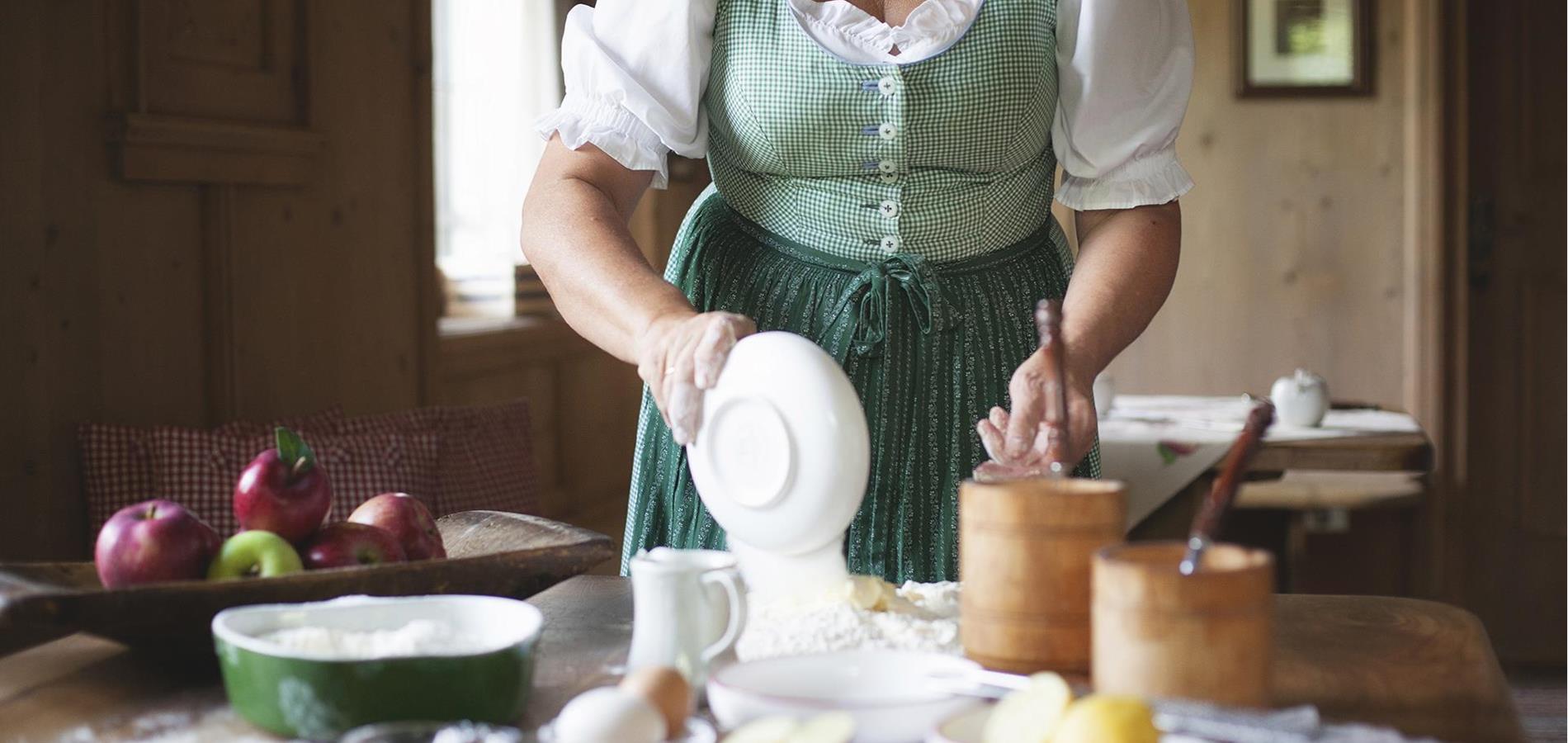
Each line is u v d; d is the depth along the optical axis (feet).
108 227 8.46
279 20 9.82
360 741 2.49
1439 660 3.36
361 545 3.68
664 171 4.95
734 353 3.63
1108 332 4.51
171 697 3.18
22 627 3.48
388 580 3.43
